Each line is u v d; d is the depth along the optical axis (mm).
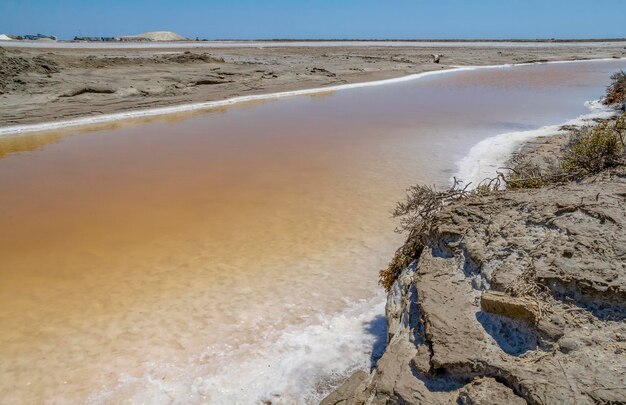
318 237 7195
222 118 17000
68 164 11125
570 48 67625
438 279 3793
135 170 10617
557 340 2943
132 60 27750
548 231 3756
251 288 5773
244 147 12688
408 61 41500
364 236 7223
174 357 4562
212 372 4352
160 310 5324
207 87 23688
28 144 13086
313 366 4355
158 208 8367
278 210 8289
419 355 3180
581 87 24875
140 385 4215
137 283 5910
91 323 5098
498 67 39094
